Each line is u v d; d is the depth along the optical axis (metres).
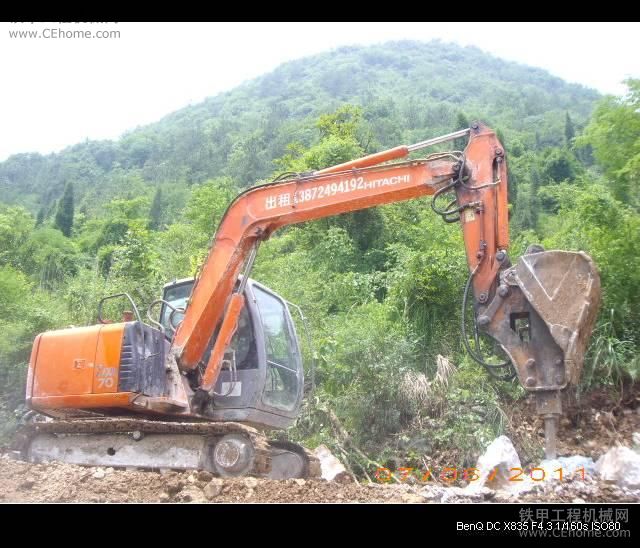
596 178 16.64
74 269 26.20
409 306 13.95
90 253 32.03
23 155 107.00
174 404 7.88
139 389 7.68
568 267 6.35
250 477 7.14
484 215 7.01
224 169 73.12
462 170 7.15
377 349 12.09
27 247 26.81
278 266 18.86
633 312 11.64
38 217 60.16
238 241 8.16
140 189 69.44
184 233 25.17
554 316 6.22
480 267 6.89
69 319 15.80
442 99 133.12
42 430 8.52
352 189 7.72
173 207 55.59
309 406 12.00
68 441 8.47
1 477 6.80
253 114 134.50
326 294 17.73
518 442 10.80
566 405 11.16
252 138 76.06
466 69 190.88
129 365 7.72
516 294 6.53
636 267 11.63
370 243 21.92
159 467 7.91
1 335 14.35
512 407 11.52
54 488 6.55
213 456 7.77
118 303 16.33
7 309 15.82
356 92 148.25
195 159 83.50
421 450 11.14
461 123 46.78
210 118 145.00
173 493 6.39
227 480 6.48
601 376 11.30
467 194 7.14
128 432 8.18
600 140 12.91
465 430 11.08
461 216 7.13
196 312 8.20
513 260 14.29
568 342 6.09
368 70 171.75
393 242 21.39
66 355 8.05
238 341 8.50
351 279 17.69
